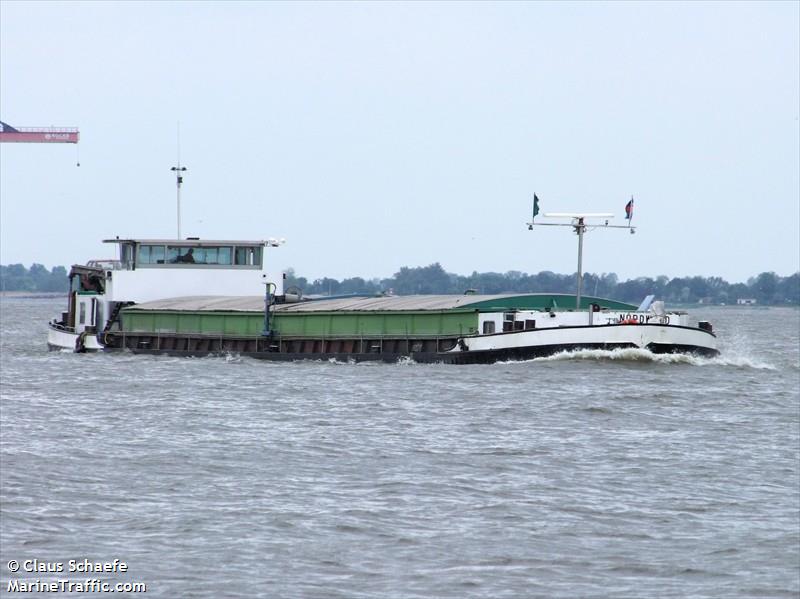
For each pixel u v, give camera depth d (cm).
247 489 15562
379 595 11675
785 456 18262
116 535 13462
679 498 15338
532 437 19525
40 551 12888
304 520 14050
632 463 17450
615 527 13975
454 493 15400
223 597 11575
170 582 11969
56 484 15775
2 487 15525
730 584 12106
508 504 14862
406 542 13262
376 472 16600
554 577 12262
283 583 11956
